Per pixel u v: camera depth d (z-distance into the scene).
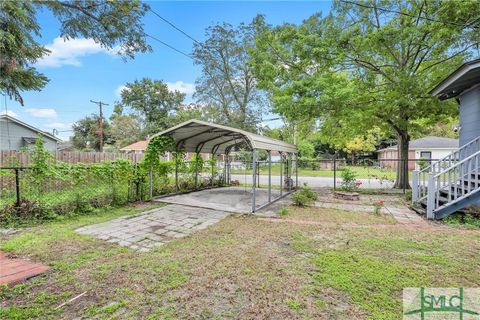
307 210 6.78
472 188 5.92
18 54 4.83
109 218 5.66
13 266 3.09
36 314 2.17
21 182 5.37
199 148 10.82
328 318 2.15
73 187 6.12
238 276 2.88
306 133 15.43
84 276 2.85
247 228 4.91
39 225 4.92
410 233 4.59
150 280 2.78
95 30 4.98
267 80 10.29
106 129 35.56
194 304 2.35
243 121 21.94
